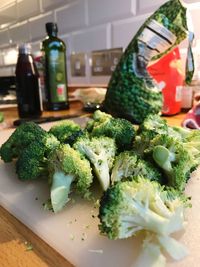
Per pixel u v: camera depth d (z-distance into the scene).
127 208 0.17
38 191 0.25
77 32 0.78
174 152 0.24
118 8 0.64
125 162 0.24
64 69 0.62
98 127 0.31
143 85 0.44
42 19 0.91
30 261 0.16
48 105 0.63
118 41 0.67
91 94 0.62
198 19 0.51
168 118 0.49
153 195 0.18
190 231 0.19
